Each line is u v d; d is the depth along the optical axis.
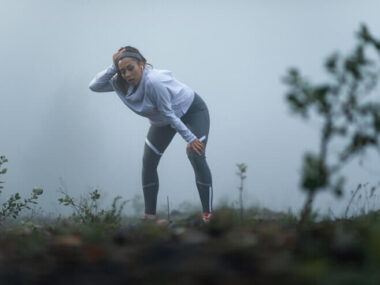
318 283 2.43
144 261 2.81
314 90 3.25
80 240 3.58
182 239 3.27
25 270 2.75
